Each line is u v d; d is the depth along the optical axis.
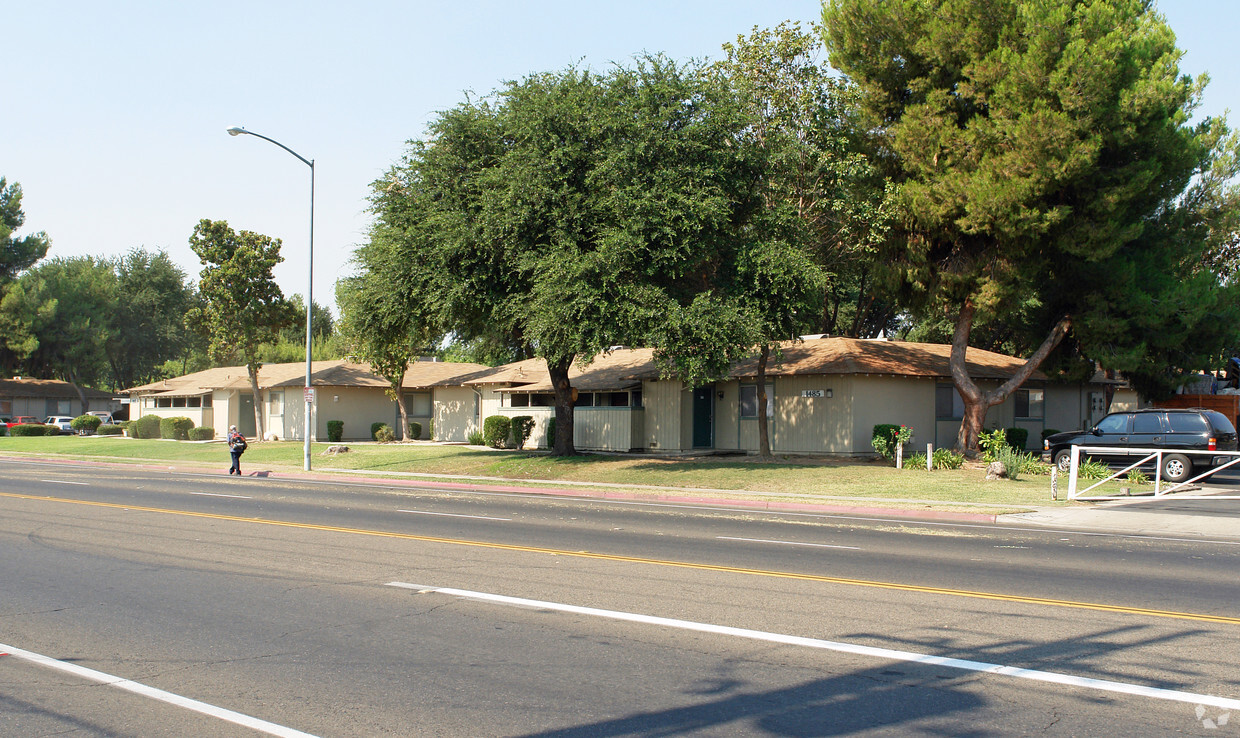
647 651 7.05
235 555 11.81
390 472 30.22
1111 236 25.06
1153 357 29.70
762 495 21.11
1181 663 6.77
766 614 8.34
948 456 26.50
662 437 34.22
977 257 26.89
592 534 14.23
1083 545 13.71
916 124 25.70
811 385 30.64
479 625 7.91
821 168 26.98
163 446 46.41
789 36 27.66
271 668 6.64
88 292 78.31
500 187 25.33
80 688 6.19
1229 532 15.55
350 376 51.12
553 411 38.47
